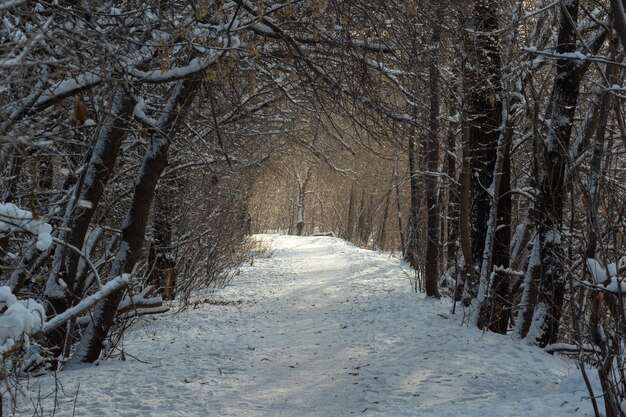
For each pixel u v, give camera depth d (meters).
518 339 12.36
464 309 14.15
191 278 19.52
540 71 15.28
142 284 15.47
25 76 5.32
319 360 11.25
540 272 11.62
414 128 10.65
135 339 13.16
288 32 8.80
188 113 11.04
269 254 35.94
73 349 12.12
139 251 10.73
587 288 5.80
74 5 6.26
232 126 15.23
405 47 9.45
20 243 10.80
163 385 9.22
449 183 16.25
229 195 21.62
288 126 16.55
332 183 58.78
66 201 9.45
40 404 7.95
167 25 6.93
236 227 24.66
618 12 4.68
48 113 5.52
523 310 12.45
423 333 12.94
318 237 50.97
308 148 17.59
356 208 59.19
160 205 17.59
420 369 10.11
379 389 9.14
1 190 7.82
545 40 12.71
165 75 7.82
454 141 15.87
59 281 9.77
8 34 5.99
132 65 7.39
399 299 18.02
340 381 9.73
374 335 13.12
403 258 27.14
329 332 13.94
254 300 19.34
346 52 9.35
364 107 9.74
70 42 5.41
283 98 13.52
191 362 10.84
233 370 10.43
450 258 19.34
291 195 79.19
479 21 11.79
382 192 44.59
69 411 7.81
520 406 7.32
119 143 9.98
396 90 10.38
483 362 10.45
